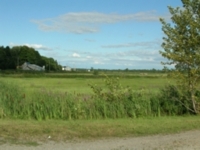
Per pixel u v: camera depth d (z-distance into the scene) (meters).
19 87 18.12
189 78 18.02
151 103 18.30
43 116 16.27
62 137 11.41
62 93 17.84
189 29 17.75
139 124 14.02
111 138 11.51
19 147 9.97
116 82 18.78
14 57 122.50
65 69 168.75
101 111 17.12
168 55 17.88
